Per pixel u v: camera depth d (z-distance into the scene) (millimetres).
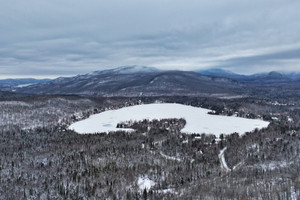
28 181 155625
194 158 199750
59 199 137000
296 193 121438
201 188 142125
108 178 159125
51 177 161000
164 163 185000
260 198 121500
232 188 136625
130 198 137250
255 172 160125
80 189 147125
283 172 154875
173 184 154750
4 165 176750
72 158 187000
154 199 134375
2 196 139250
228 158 196375
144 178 163750
